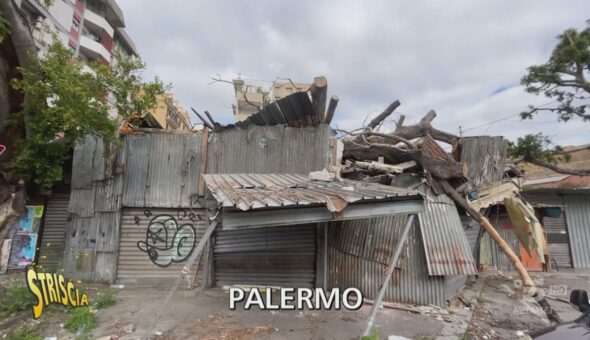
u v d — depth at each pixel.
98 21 25.34
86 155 7.70
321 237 7.29
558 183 16.02
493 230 7.36
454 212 7.21
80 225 7.50
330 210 3.84
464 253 6.48
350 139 9.30
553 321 5.68
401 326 5.16
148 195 7.64
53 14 20.20
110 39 27.02
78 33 23.48
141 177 7.68
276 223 4.09
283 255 7.30
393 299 6.44
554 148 14.64
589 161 17.92
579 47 13.88
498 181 8.47
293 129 8.02
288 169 7.88
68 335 4.51
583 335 2.84
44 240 8.15
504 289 8.07
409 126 10.08
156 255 7.54
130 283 7.38
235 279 7.36
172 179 7.74
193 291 7.05
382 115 9.16
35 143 6.07
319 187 5.12
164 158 7.80
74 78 5.86
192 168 7.82
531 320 5.77
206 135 7.90
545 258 11.24
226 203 3.69
